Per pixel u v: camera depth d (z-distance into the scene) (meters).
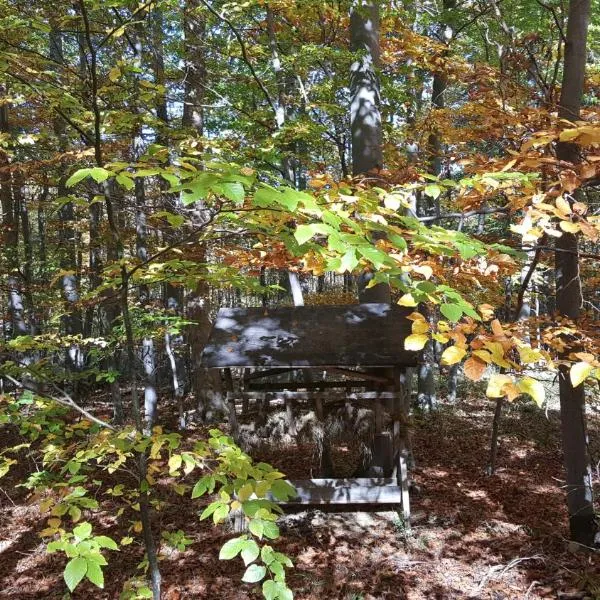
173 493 8.19
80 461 2.69
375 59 7.86
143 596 2.83
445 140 6.63
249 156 7.38
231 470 2.48
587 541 6.20
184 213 5.57
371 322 7.51
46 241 15.72
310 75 9.73
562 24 5.34
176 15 8.02
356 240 1.81
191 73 9.73
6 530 7.33
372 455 7.50
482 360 2.03
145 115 5.67
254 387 8.53
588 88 6.12
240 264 5.00
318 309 7.88
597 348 4.00
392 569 6.21
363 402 7.55
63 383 7.83
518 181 3.08
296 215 2.33
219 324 7.80
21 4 4.48
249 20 9.48
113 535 6.93
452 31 10.90
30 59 3.84
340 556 6.55
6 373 3.03
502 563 6.26
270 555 2.01
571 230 2.58
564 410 6.13
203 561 6.40
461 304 2.04
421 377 13.41
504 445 11.00
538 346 3.81
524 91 5.46
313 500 7.32
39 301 9.77
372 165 7.59
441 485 8.95
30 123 9.91
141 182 7.29
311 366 6.86
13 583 6.20
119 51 5.53
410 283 2.38
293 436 7.40
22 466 8.65
